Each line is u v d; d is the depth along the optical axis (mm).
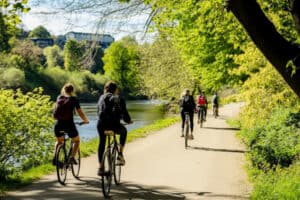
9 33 8719
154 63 46812
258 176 10953
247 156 14109
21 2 7605
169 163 13484
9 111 12000
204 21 15062
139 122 37812
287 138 11953
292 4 5094
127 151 16016
